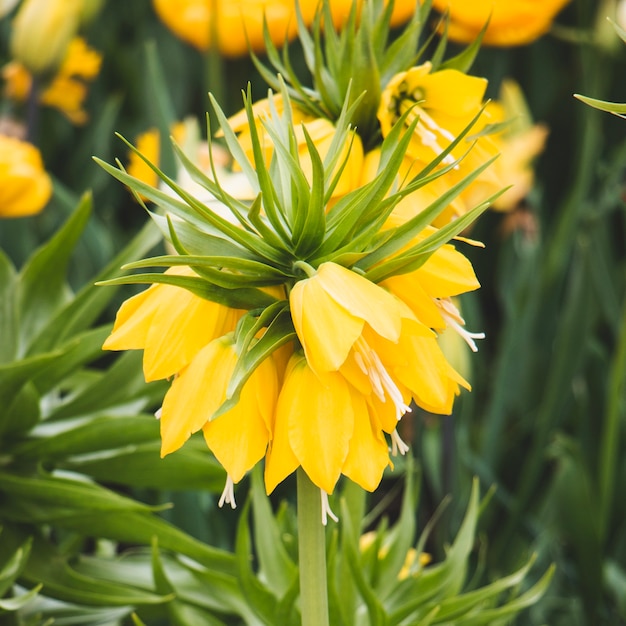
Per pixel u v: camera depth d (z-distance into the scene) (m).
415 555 1.24
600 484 1.53
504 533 1.60
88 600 1.18
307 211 0.95
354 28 1.08
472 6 1.66
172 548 1.20
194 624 1.19
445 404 0.96
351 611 1.17
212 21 1.75
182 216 0.95
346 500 1.18
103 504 1.17
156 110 1.61
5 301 1.24
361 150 1.06
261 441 0.94
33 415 1.21
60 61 1.74
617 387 1.50
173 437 0.94
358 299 0.92
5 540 1.20
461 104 1.08
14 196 1.40
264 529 1.20
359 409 0.95
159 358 0.96
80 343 1.24
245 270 0.95
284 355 0.97
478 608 1.22
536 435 1.61
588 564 1.53
